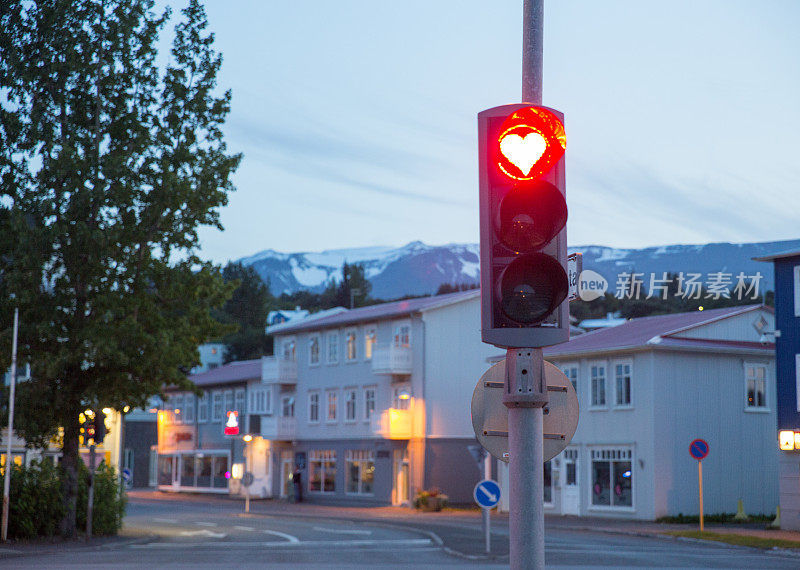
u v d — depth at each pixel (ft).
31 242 92.22
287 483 219.61
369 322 197.98
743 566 72.64
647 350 141.69
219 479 239.91
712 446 143.43
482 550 84.07
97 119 97.81
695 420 142.72
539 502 17.93
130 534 106.63
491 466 184.24
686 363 143.54
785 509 122.11
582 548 90.79
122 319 96.02
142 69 98.63
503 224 17.71
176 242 97.45
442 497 172.24
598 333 163.53
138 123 97.04
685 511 139.54
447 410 183.42
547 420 20.22
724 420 145.07
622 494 143.13
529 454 18.01
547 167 18.03
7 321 94.58
